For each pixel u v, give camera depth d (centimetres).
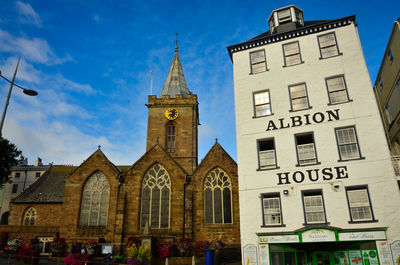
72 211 3766
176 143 5112
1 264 3031
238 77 3003
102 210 3778
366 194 2297
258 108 2842
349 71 2656
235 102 2917
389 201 2222
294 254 2361
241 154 2722
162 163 3891
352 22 2791
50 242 3809
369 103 2503
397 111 3219
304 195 2452
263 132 2728
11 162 3831
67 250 3488
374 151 2366
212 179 3759
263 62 2986
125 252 3412
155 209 3725
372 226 2205
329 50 2795
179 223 3612
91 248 3322
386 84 3481
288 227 2395
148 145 5144
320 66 2758
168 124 5281
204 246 3033
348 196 2327
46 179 4800
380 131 2400
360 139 2430
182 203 3694
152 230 3609
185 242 3303
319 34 2862
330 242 2316
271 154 2652
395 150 3391
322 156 2480
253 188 2586
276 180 2545
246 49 3083
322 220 2342
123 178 3850
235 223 3534
